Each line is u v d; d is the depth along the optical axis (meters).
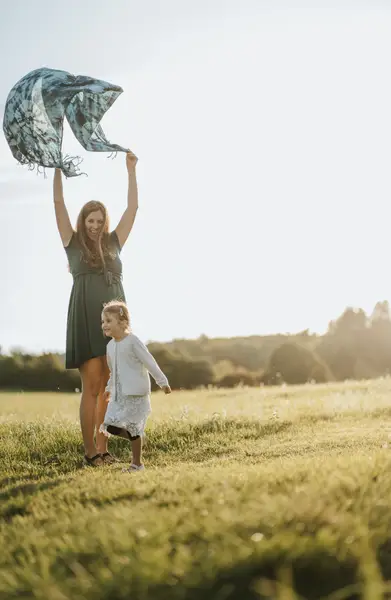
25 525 4.30
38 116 7.42
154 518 3.80
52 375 52.94
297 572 3.08
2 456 7.98
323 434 8.53
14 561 3.65
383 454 5.39
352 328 59.84
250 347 74.19
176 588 3.01
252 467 5.58
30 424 9.58
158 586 3.03
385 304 59.53
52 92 7.40
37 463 7.72
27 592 3.17
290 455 7.00
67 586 3.12
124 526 3.71
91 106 7.83
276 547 3.20
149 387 6.91
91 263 7.38
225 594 2.95
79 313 7.34
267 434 9.06
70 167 7.45
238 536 3.43
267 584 2.95
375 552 3.25
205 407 11.89
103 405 7.50
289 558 3.14
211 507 3.98
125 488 4.95
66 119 7.79
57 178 7.53
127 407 6.77
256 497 4.13
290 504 3.76
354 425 9.29
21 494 5.18
